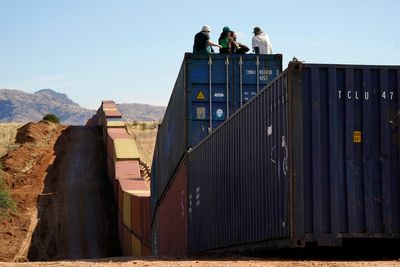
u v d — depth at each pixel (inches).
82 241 2506.2
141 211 1956.2
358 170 702.5
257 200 794.8
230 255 850.1
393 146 712.4
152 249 1742.1
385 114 713.6
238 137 879.1
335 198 693.9
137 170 2849.4
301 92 692.1
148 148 4207.7
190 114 1155.9
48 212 2792.8
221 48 1214.3
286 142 697.0
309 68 703.1
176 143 1314.0
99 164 3604.8
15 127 4352.9
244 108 853.2
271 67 1163.9
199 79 1157.1
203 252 1087.6
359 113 709.3
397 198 709.3
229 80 1163.9
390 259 748.0
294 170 684.1
